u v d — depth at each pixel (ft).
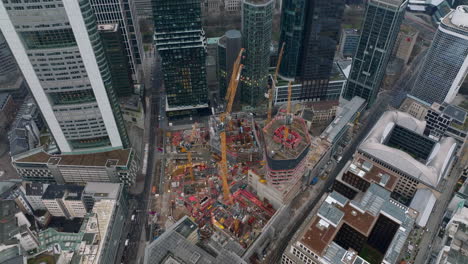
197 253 582.76
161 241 601.21
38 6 653.30
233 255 583.17
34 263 646.74
